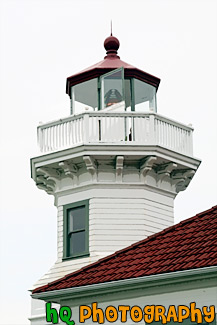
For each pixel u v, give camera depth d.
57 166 64.88
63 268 63.12
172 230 49.41
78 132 63.94
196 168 65.94
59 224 65.00
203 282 43.75
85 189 64.25
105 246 62.78
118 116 64.31
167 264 45.00
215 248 44.88
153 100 68.56
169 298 44.81
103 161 63.88
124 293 46.12
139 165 64.31
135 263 46.91
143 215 63.75
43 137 65.50
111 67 67.50
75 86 68.81
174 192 66.25
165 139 64.44
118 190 64.00
